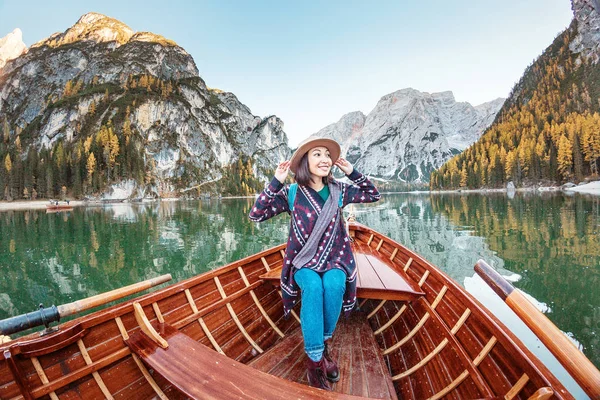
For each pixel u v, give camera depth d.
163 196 142.62
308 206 2.49
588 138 86.81
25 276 13.68
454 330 2.79
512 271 11.80
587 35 174.38
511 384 1.97
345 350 3.20
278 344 3.45
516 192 89.25
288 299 2.57
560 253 14.38
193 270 14.55
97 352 2.37
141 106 168.62
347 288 2.58
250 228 29.06
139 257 17.09
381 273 4.07
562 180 91.06
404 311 3.77
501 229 22.28
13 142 166.12
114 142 131.88
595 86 140.00
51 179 107.44
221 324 3.43
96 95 173.50
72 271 14.48
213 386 1.78
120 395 2.33
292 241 2.50
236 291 3.88
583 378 1.33
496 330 2.21
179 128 177.25
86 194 113.50
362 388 2.60
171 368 2.00
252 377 1.86
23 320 2.01
